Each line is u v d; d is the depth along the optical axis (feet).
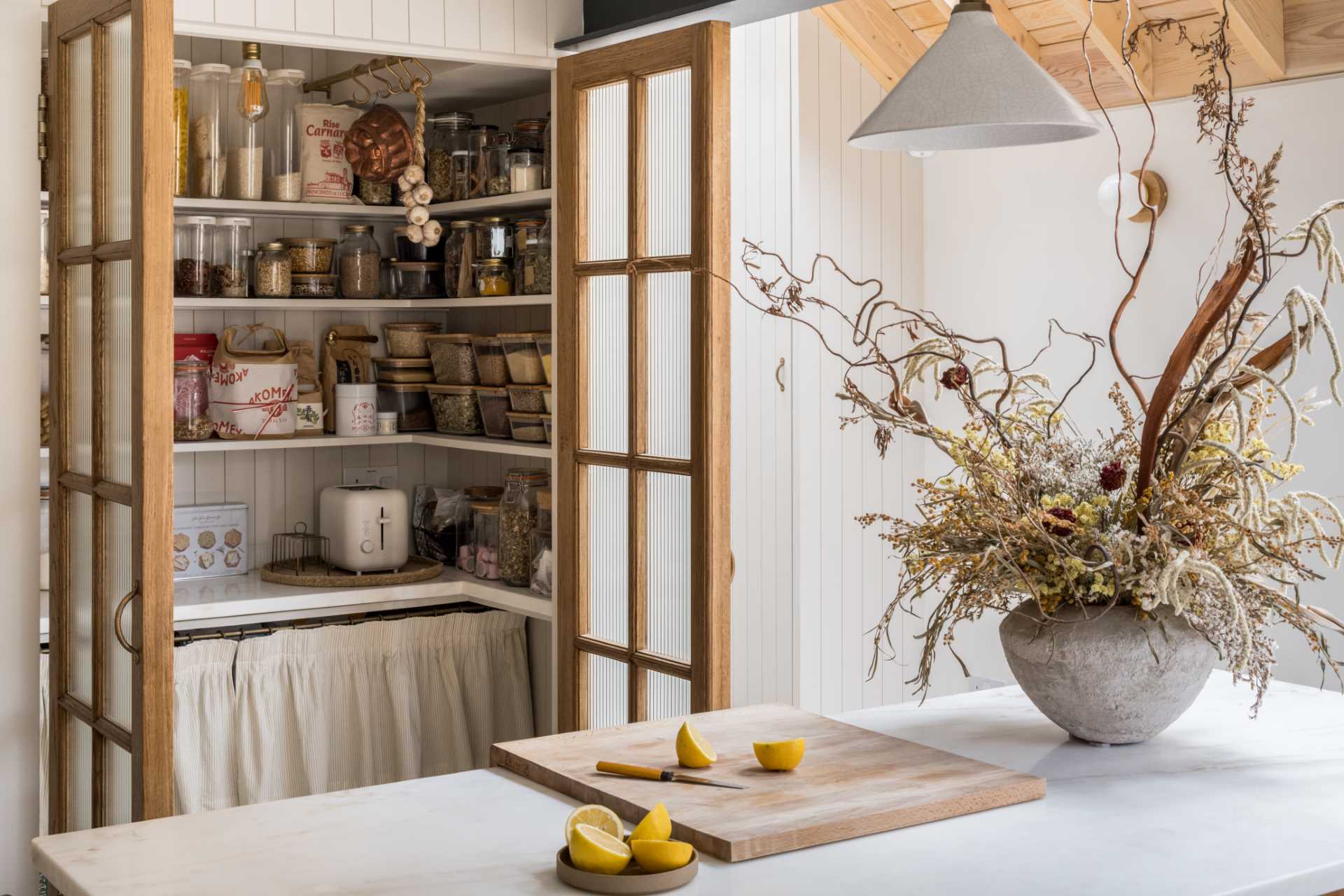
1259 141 12.07
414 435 12.98
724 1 9.56
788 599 13.56
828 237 14.93
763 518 13.28
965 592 6.67
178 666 11.03
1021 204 14.58
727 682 9.23
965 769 5.99
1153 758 6.51
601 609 10.32
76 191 8.97
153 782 7.75
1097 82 13.24
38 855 5.28
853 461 15.42
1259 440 6.54
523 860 5.09
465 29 10.57
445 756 12.35
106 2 8.09
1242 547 6.35
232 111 11.67
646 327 9.66
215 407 11.88
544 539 11.63
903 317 15.78
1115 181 12.96
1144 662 6.31
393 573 12.57
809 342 14.84
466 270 12.52
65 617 9.34
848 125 15.07
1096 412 13.83
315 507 13.57
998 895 4.71
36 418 9.39
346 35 10.04
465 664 12.50
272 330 12.33
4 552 9.29
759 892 4.72
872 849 5.19
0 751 9.32
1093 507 6.41
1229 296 6.14
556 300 10.57
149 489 7.63
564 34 11.07
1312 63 11.47
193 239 11.62
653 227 9.56
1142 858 5.10
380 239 13.73
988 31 6.02
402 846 5.26
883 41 14.55
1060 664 6.42
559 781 5.96
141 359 7.57
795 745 5.95
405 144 11.63
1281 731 7.02
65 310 9.18
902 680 15.99
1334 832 5.41
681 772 5.92
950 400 15.58
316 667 11.68
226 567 12.71
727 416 9.16
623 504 9.98
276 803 5.84
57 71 9.02
